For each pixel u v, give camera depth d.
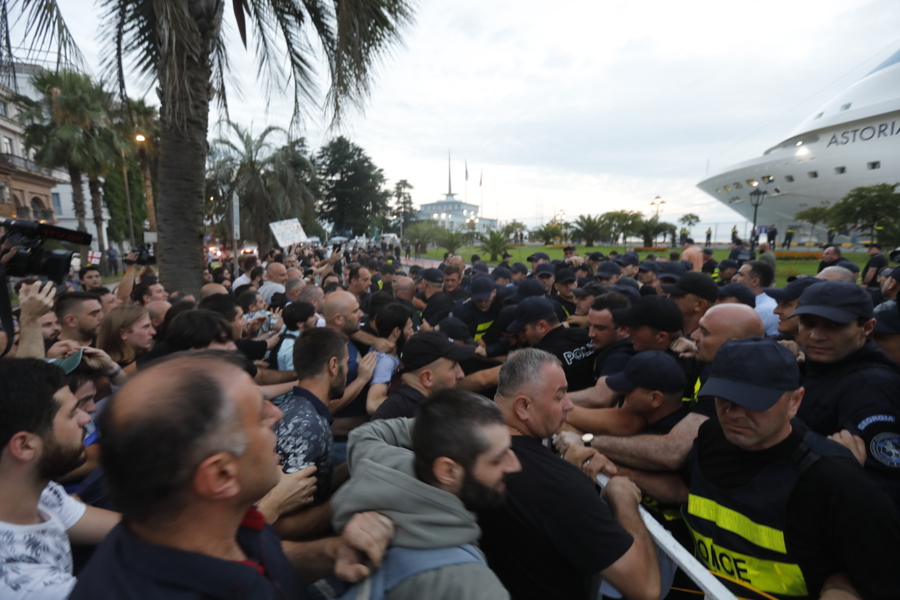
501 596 0.90
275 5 6.12
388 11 5.62
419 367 2.39
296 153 27.16
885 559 1.21
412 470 1.14
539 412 1.56
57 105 22.14
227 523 0.78
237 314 3.88
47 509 1.34
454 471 1.05
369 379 3.00
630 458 1.89
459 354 2.41
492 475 1.07
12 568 1.10
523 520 1.37
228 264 15.24
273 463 0.83
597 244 38.84
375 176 59.38
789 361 1.38
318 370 2.10
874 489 1.27
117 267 28.05
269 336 4.24
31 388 1.20
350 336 3.39
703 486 1.57
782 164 47.22
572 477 1.41
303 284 5.65
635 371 2.10
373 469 1.06
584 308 4.68
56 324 3.39
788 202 48.56
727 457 1.52
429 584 0.90
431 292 6.90
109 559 0.72
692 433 1.82
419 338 2.45
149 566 0.70
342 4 5.24
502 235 29.36
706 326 2.26
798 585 1.34
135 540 0.73
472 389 3.23
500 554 1.42
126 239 43.59
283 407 2.00
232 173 24.75
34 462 1.19
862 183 41.50
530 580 1.39
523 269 9.41
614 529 1.35
